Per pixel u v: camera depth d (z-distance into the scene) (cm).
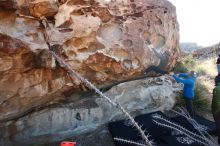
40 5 361
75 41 403
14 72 350
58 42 384
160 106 571
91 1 411
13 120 409
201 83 716
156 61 499
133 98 542
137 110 543
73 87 447
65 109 464
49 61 370
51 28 380
